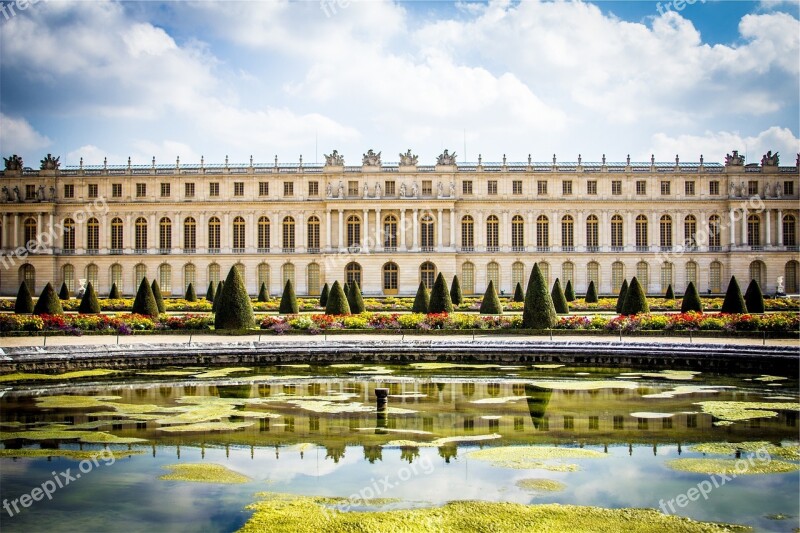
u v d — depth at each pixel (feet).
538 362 149.48
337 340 157.89
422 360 151.64
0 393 112.78
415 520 59.82
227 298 184.65
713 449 79.56
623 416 95.30
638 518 60.49
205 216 381.40
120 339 165.78
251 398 108.47
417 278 373.61
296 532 57.36
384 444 81.41
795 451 78.74
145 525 58.85
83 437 84.12
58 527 58.44
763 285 377.91
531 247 378.94
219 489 66.85
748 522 59.93
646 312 213.87
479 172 378.73
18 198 380.99
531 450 79.00
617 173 379.96
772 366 135.44
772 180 380.99
